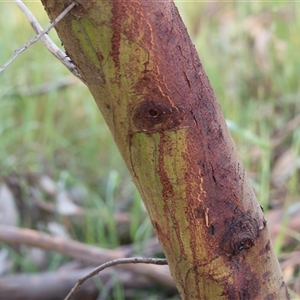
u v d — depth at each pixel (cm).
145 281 96
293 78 156
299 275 92
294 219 100
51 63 162
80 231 119
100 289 92
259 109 144
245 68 160
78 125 156
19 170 125
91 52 34
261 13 167
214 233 38
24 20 179
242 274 40
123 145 37
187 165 36
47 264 107
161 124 35
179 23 35
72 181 119
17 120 158
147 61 34
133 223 107
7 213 111
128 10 33
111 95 35
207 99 36
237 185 38
